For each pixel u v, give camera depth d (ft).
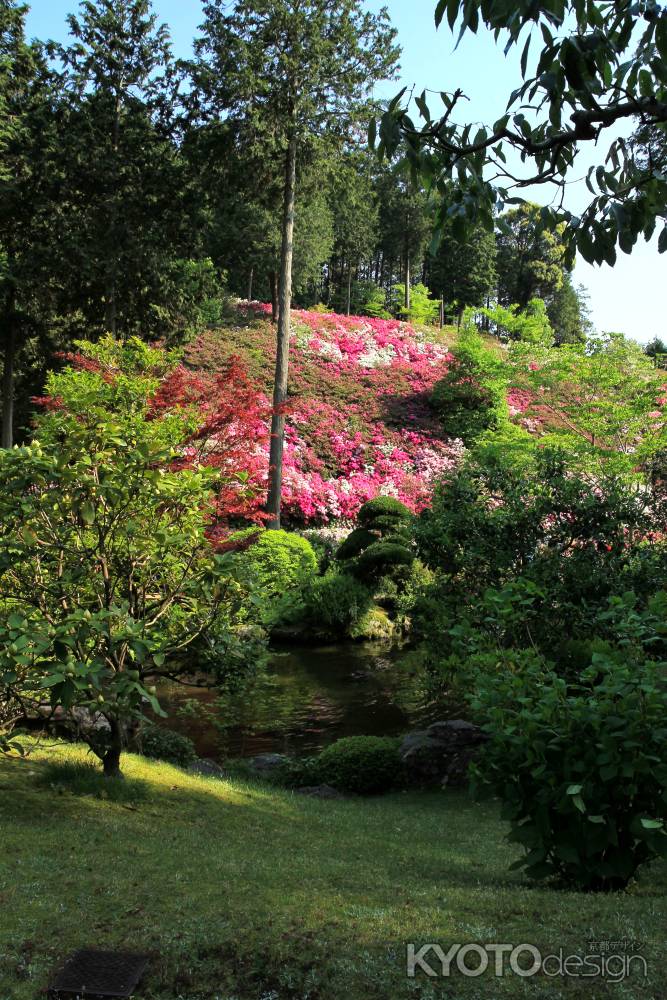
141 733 27.09
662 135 12.55
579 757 12.62
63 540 18.71
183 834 16.55
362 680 45.62
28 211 73.36
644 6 8.22
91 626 16.51
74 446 18.67
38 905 10.79
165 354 40.50
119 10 68.85
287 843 17.38
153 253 71.00
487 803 26.08
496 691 13.98
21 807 16.84
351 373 100.68
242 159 67.36
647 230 10.05
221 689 24.16
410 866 16.06
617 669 12.60
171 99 70.49
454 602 29.71
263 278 142.72
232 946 9.52
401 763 29.22
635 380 51.34
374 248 186.50
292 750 33.17
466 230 10.30
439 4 8.47
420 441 91.25
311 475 81.46
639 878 14.24
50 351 77.05
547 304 195.42
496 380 91.15
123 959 9.17
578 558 27.73
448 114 9.41
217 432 36.37
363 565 61.93
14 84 70.49
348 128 67.31
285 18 63.67
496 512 29.73
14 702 20.85
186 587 20.02
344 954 9.30
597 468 46.26
